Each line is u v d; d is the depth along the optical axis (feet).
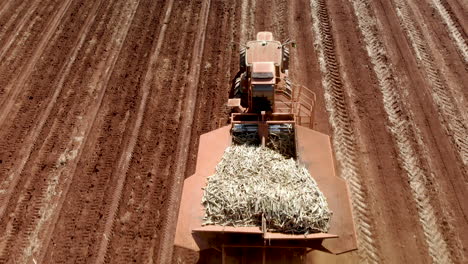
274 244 24.63
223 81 43.91
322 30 49.47
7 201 34.76
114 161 37.29
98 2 55.57
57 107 42.14
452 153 36.47
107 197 34.71
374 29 49.24
